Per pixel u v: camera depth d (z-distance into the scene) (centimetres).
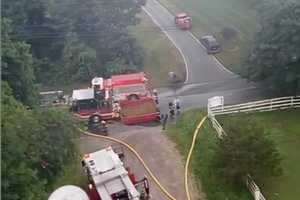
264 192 3048
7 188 2309
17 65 3750
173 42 5672
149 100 3988
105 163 2873
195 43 5616
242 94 4394
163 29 6034
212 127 3706
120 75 4394
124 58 5081
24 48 3878
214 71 4944
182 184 3094
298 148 3509
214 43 5312
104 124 3809
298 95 4078
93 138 3703
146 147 3519
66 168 3155
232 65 5038
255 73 4147
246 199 2931
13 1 5188
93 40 5178
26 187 2425
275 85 4084
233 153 2900
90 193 2806
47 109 3120
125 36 5147
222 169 2950
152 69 5081
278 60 3922
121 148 3506
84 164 3047
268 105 4034
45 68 5216
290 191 3055
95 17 5097
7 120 2555
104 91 4128
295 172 3247
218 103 3925
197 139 3506
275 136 3644
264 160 2917
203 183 3084
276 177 3156
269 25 4034
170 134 3678
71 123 3216
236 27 5906
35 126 2817
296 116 3941
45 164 2866
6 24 3806
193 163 3278
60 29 5244
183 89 4619
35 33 5288
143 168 3275
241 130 2997
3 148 2330
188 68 5053
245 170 2884
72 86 4981
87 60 4975
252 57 4166
